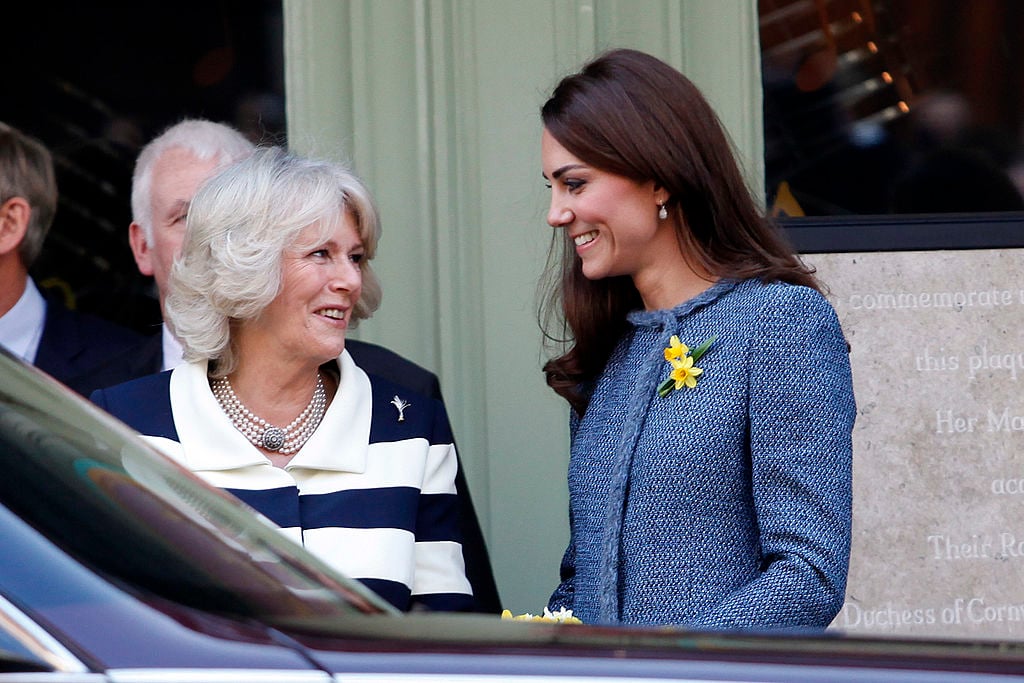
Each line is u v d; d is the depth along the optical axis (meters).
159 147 15.35
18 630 6.11
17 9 18.34
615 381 11.31
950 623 15.92
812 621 9.82
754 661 6.67
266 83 18.23
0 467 6.91
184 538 7.27
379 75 17.22
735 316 10.51
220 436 11.57
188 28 18.27
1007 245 16.25
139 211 15.52
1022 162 17.66
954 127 17.70
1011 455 16.06
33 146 16.67
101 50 18.38
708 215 10.85
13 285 16.86
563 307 11.76
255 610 6.87
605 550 10.56
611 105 10.67
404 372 14.55
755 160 17.20
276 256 11.36
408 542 11.68
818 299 10.47
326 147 17.27
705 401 10.36
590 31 17.02
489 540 17.03
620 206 10.77
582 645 6.86
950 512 16.03
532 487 17.05
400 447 12.06
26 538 6.56
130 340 17.83
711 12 17.19
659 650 6.80
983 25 17.67
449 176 17.12
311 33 17.28
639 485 10.45
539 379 17.08
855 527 15.97
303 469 11.76
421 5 17.09
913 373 16.14
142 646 6.18
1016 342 16.17
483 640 6.86
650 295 11.12
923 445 16.06
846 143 17.66
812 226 16.25
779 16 17.62
